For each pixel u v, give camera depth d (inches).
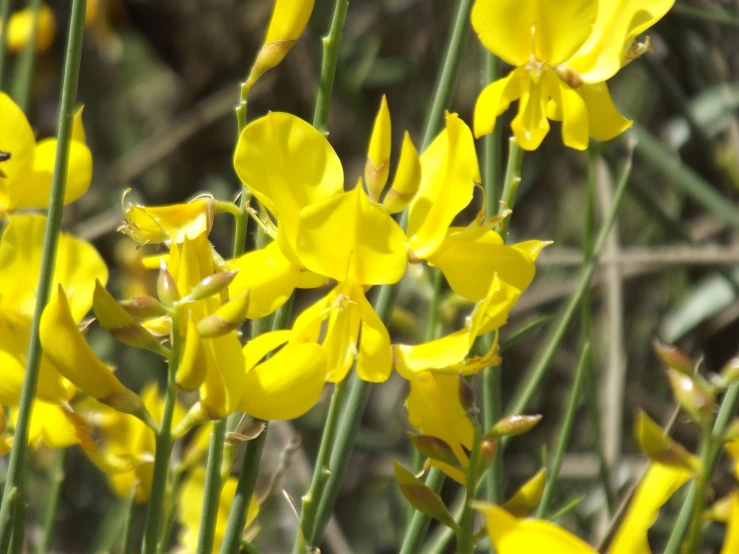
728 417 12.3
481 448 11.1
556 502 27.7
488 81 15.0
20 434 11.5
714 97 27.6
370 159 11.6
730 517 10.2
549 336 31.8
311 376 10.9
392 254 11.3
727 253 23.8
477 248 11.6
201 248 11.2
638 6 12.6
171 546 24.9
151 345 10.6
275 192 11.3
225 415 10.8
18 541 11.6
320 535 13.2
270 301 11.4
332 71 12.2
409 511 16.7
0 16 19.7
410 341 26.7
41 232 12.6
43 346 10.8
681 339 30.2
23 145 12.3
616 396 21.7
